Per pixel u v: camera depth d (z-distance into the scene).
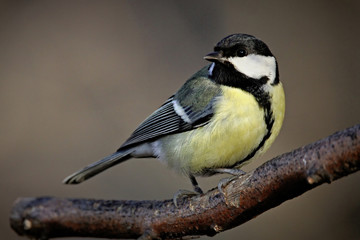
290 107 11.59
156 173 11.07
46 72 12.22
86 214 5.13
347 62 11.80
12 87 11.96
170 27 12.77
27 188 10.70
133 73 12.26
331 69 11.83
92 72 12.24
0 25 12.71
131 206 5.31
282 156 4.57
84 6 13.09
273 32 12.45
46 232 5.07
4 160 11.08
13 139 11.32
